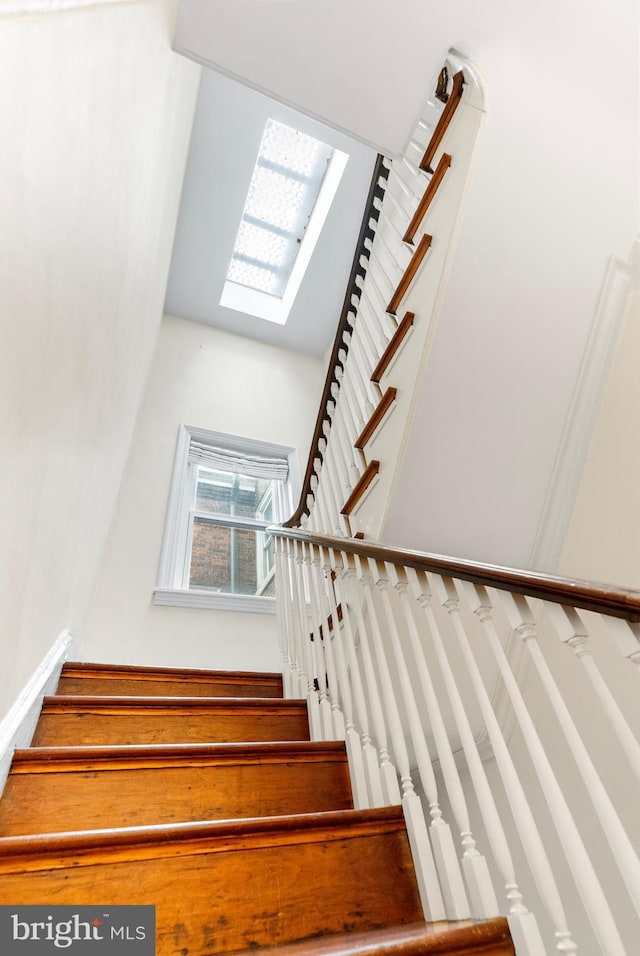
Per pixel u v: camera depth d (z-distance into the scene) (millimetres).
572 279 1762
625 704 1729
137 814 1162
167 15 1492
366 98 1786
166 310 4918
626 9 1575
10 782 1132
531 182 1698
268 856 957
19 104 629
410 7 1559
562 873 1677
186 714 1614
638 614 695
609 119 1741
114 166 1260
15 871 829
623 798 1694
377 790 1197
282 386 4977
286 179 4590
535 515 1838
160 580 3260
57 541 1383
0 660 1015
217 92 3799
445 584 1134
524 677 1770
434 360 1694
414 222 1929
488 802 883
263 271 5191
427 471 1737
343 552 1679
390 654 1653
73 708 1495
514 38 1629
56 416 1099
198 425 4312
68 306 1021
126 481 3676
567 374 1811
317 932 888
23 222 717
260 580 3689
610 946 627
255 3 1531
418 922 917
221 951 824
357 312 2598
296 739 1685
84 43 863
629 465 1888
